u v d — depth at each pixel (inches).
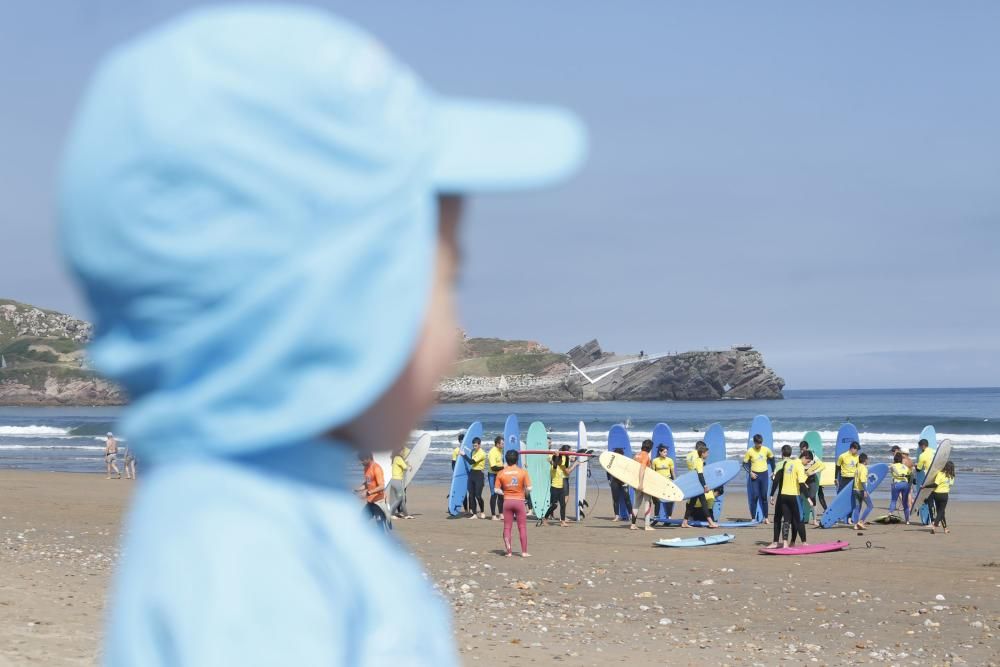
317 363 30.8
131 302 30.3
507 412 6397.6
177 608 28.5
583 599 519.2
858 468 867.4
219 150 29.6
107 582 485.4
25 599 423.5
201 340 29.9
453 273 34.8
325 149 30.7
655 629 438.0
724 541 766.5
